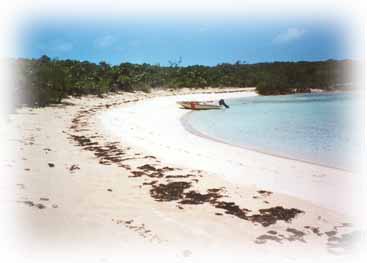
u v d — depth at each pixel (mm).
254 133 22281
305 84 79375
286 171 13094
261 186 11164
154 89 68375
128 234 6875
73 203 8336
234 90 78125
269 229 7918
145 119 28922
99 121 26203
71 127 22359
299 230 7934
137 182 11016
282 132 22688
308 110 38000
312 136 21047
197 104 39406
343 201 9969
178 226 7695
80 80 47125
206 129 24062
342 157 15562
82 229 6672
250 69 95125
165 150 16203
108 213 8000
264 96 66688
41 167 11555
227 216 8508
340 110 37688
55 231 6332
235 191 10508
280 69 88062
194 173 12359
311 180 12000
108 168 12562
